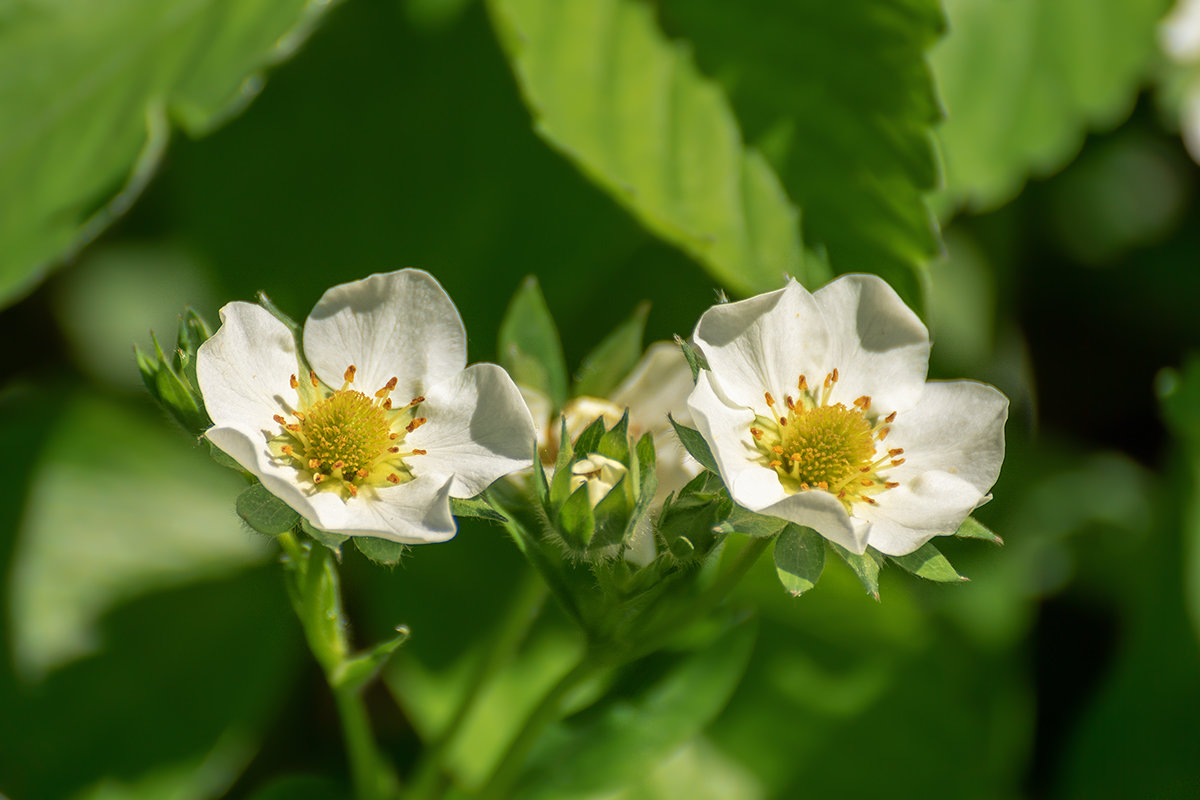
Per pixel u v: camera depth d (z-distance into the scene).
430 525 0.43
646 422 0.45
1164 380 0.50
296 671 0.50
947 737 0.50
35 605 0.50
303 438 0.43
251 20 0.46
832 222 0.46
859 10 0.46
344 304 0.43
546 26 0.46
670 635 0.44
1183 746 0.50
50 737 0.49
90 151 0.46
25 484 0.50
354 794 0.46
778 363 0.44
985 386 0.44
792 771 0.50
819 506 0.42
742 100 0.46
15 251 0.45
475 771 0.49
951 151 0.49
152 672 0.49
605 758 0.46
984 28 0.49
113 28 0.46
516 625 0.46
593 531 0.43
